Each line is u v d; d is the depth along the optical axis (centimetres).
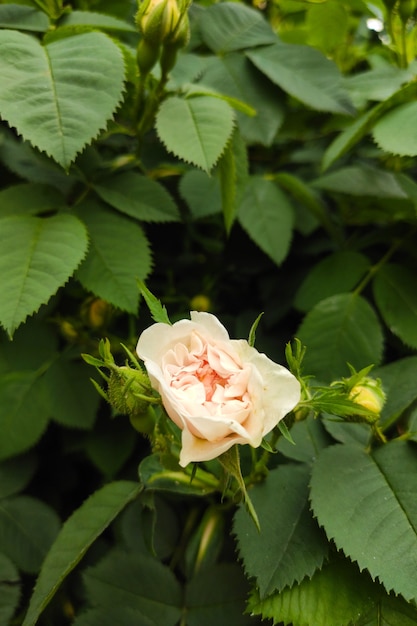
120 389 43
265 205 58
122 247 53
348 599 44
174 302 64
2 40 48
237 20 61
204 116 52
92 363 42
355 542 43
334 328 54
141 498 50
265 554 44
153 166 62
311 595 44
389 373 51
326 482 45
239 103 54
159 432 46
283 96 60
